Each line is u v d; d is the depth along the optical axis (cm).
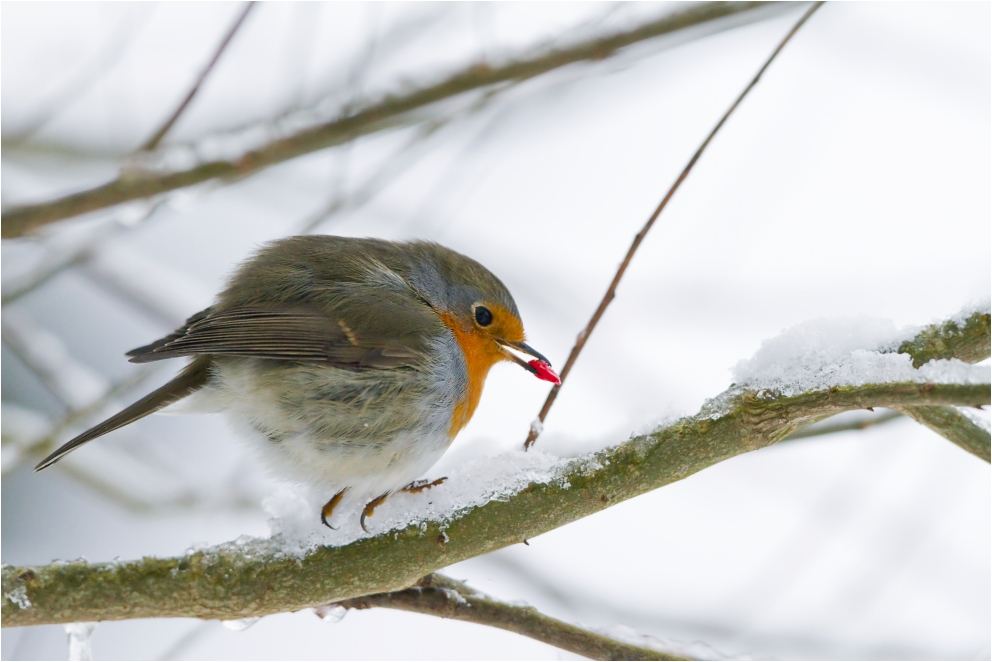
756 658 695
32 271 1019
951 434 595
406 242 955
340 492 808
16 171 1088
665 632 988
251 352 815
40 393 1330
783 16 843
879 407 554
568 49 803
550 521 627
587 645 678
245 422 833
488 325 920
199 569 648
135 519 1089
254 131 731
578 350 705
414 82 771
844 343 598
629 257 720
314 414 823
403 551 641
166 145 770
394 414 831
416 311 877
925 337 589
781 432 598
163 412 831
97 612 640
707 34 840
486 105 988
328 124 736
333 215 953
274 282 875
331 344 830
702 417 607
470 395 908
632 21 830
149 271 1174
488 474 648
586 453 636
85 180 1092
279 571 648
